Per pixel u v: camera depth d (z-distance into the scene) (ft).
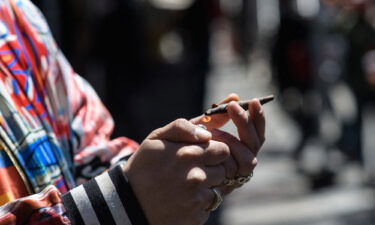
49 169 4.80
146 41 18.76
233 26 54.49
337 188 23.08
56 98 5.24
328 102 25.31
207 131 4.42
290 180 24.00
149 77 18.70
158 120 18.58
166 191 4.30
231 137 4.60
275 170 25.31
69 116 5.32
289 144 29.73
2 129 4.65
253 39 51.83
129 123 17.65
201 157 4.34
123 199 4.32
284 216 20.36
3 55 4.88
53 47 5.36
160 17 18.98
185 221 4.32
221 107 4.73
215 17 20.21
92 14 15.52
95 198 4.34
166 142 4.36
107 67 16.84
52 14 11.64
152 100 18.70
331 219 20.22
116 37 16.72
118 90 17.15
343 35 23.15
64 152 5.18
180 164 4.31
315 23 24.53
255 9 51.57
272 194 22.45
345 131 24.59
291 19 24.93
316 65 24.97
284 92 25.81
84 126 5.41
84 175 5.28
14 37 5.00
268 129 32.94
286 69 25.41
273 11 50.67
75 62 15.02
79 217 4.32
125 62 17.16
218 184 4.46
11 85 4.81
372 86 23.30
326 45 24.49
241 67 54.03
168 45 19.85
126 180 4.35
